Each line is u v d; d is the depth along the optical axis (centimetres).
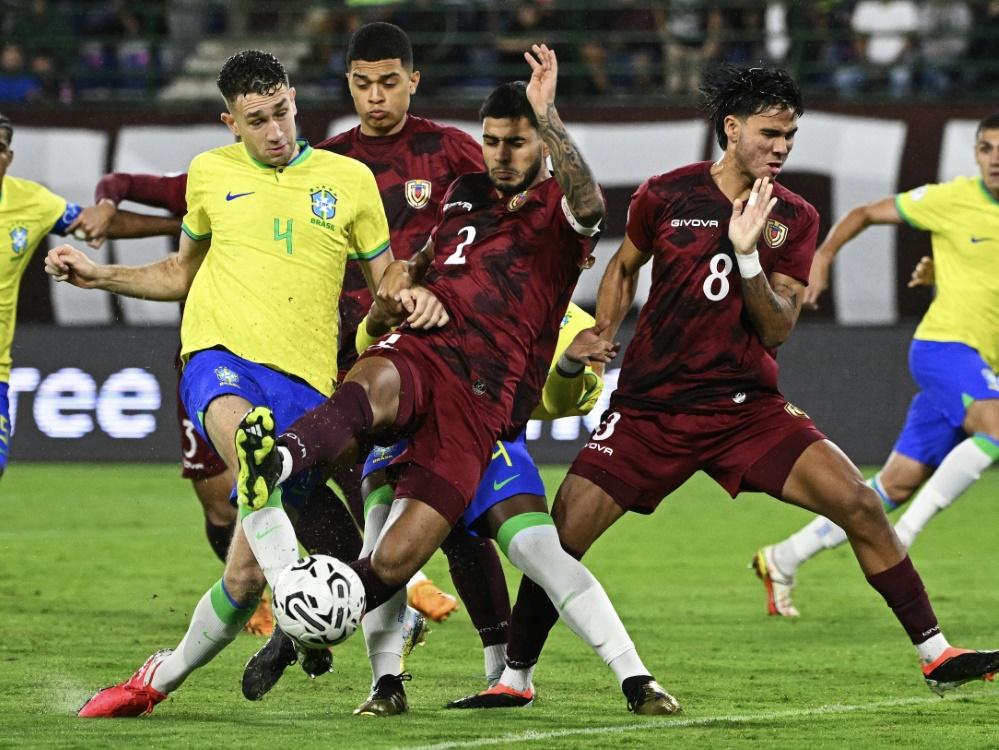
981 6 5922
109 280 1927
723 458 1925
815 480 1855
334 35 6075
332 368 1912
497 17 6084
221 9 5941
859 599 2959
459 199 1869
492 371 1755
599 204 1778
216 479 2558
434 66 5975
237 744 1551
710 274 1894
